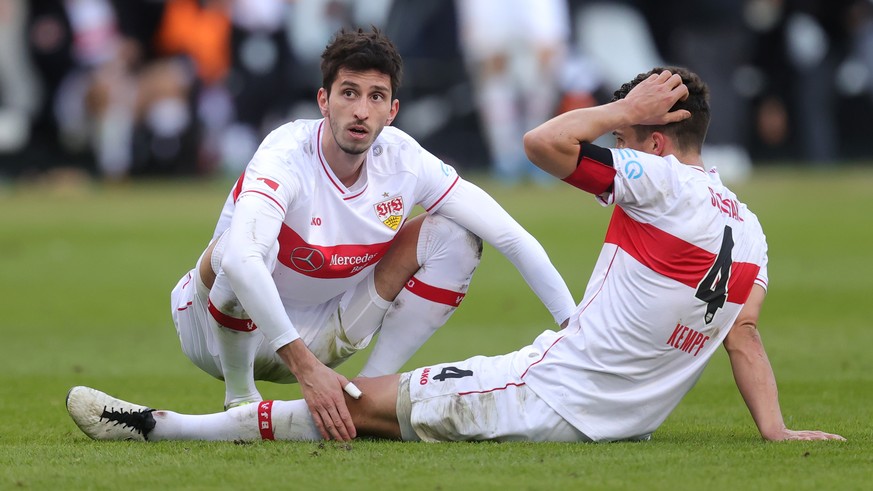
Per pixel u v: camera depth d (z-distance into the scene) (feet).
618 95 57.98
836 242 162.61
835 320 106.73
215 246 59.06
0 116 248.11
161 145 251.19
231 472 49.32
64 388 77.20
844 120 270.67
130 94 249.34
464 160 253.03
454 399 55.77
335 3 243.19
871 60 264.11
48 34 245.65
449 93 249.14
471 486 46.93
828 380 78.84
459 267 61.21
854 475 48.62
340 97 57.16
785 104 266.77
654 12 251.60
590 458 51.72
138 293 129.29
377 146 60.13
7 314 115.44
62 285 134.51
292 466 50.39
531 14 242.78
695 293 54.75
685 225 54.44
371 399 56.24
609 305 55.47
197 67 248.11
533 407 55.52
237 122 249.75
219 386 78.54
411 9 245.04
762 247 57.11
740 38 253.03
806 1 259.19
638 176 54.34
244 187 57.26
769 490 46.37
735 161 257.55
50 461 52.01
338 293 62.18
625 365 55.36
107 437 57.06
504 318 111.55
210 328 61.31
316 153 58.90
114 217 200.44
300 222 58.90
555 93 247.09
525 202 216.33
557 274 61.93
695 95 56.39
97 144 250.98
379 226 59.88
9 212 209.77
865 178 248.11
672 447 54.34
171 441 56.65
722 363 88.94
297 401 56.70
